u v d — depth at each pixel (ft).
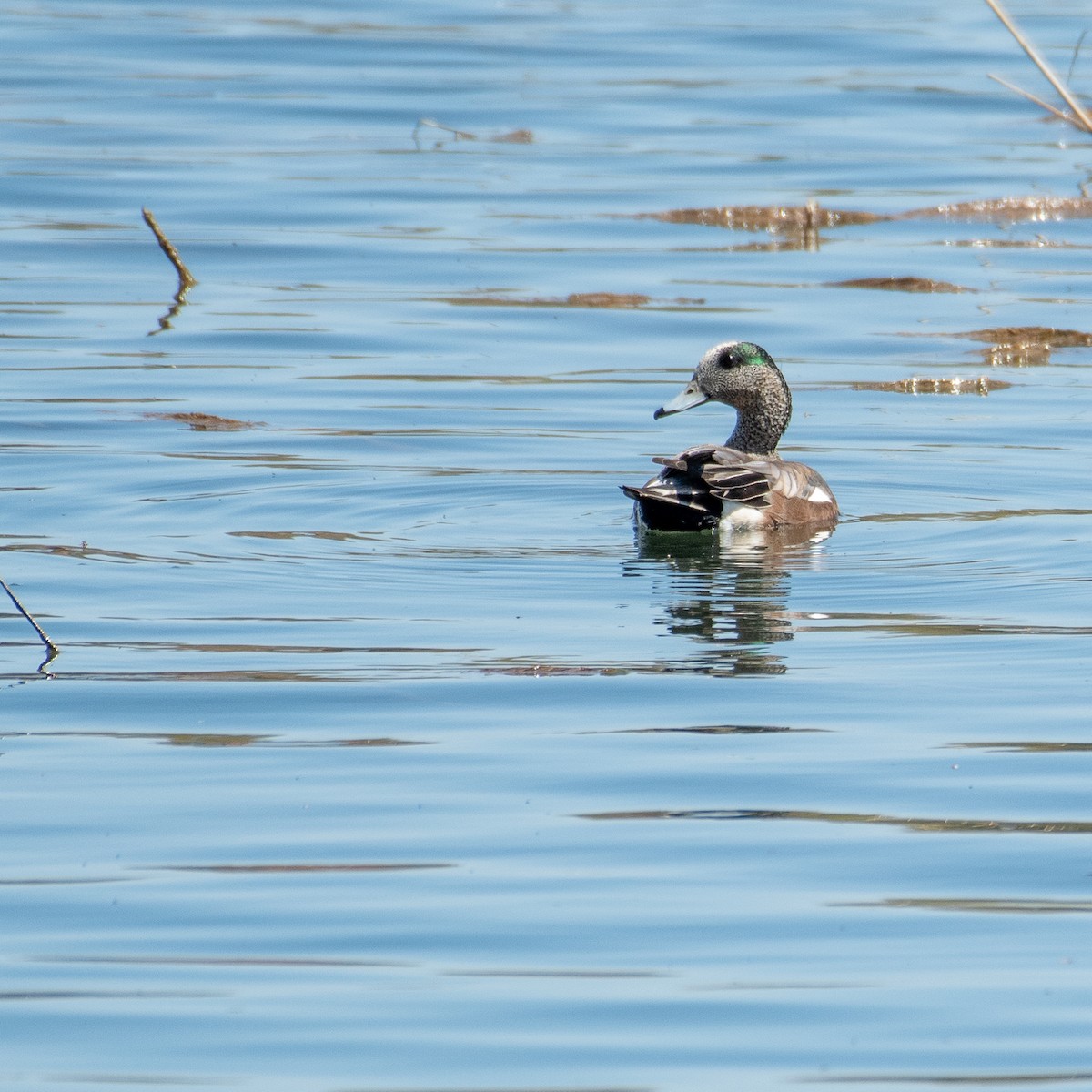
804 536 49.90
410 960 25.55
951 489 55.06
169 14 137.28
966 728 34.81
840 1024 23.85
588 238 88.84
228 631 40.91
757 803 31.12
